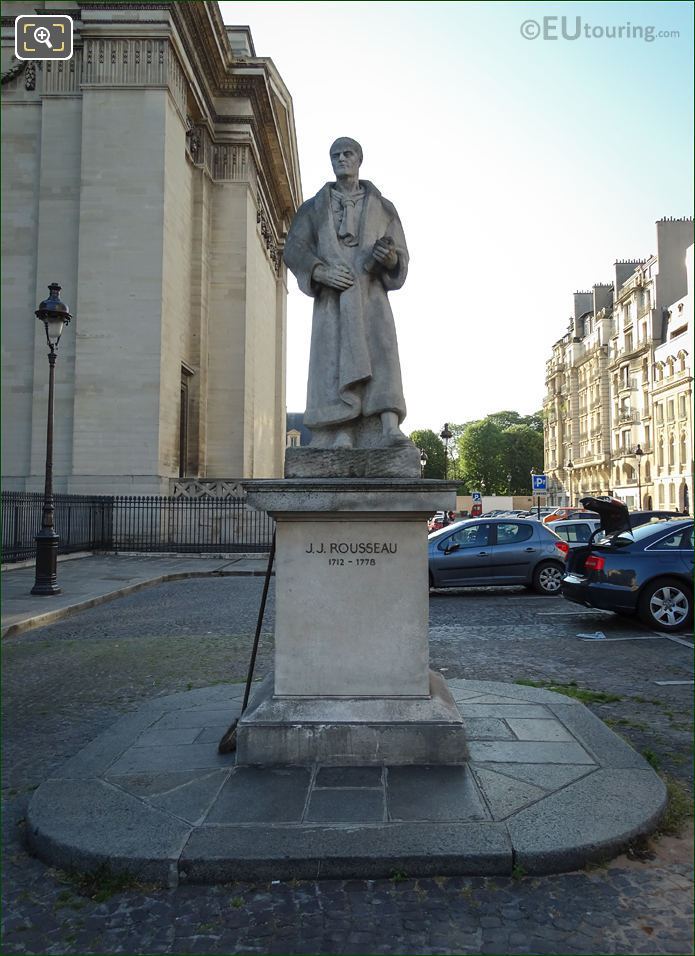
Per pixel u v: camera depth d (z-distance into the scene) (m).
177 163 27.11
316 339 4.97
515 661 8.18
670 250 61.94
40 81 26.38
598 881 3.28
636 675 7.43
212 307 31.98
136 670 7.97
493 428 92.00
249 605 13.21
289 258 5.06
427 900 3.16
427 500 4.27
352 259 4.94
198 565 20.59
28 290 25.92
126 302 24.89
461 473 94.12
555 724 5.12
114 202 25.17
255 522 25.48
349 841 3.44
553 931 2.94
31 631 10.77
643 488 65.56
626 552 10.04
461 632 10.16
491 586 15.87
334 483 4.26
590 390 79.56
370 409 4.79
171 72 26.02
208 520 25.31
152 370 24.73
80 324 24.84
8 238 26.20
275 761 4.30
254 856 3.34
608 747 4.64
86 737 5.72
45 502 14.00
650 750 5.03
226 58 31.73
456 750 4.30
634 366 67.38
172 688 7.16
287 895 3.22
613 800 3.85
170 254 26.03
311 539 4.46
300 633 4.44
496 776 4.14
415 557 4.45
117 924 3.07
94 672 7.90
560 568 14.29
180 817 3.74
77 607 12.68
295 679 4.43
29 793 4.60
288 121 38.91
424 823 3.60
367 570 4.44
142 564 20.84
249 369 32.69
